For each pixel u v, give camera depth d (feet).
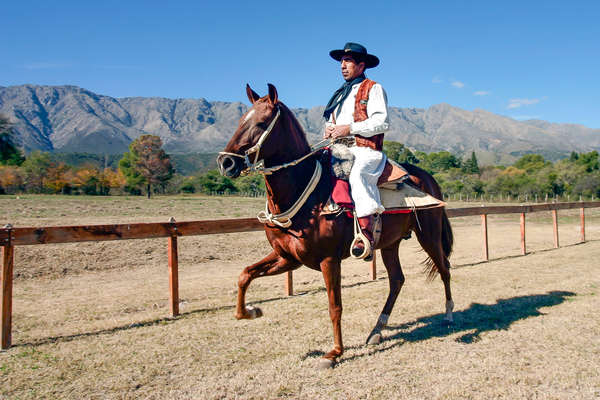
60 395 9.19
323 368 10.50
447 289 14.55
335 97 12.46
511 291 19.12
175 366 10.82
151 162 198.29
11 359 11.27
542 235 45.44
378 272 25.12
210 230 16.97
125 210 69.72
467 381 9.77
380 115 11.16
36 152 204.33
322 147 11.09
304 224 10.38
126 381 9.90
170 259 15.71
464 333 13.28
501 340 12.60
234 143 9.66
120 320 14.97
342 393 9.21
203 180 245.45
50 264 25.34
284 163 10.28
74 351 11.87
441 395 9.07
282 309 16.43
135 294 19.17
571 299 17.38
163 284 21.59
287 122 10.36
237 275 24.14
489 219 69.21
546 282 20.89
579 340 12.51
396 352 11.68
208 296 18.84
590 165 211.82
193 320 14.99
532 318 14.75
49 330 13.87
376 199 11.29
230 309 16.58
